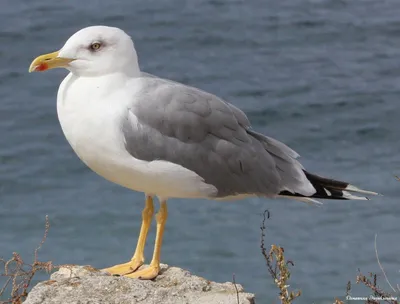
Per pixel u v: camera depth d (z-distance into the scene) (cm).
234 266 1752
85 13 3159
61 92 949
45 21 3083
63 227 1944
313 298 1619
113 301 891
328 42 2997
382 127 2405
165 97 951
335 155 2266
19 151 2300
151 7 3209
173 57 2872
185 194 981
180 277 961
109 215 1984
